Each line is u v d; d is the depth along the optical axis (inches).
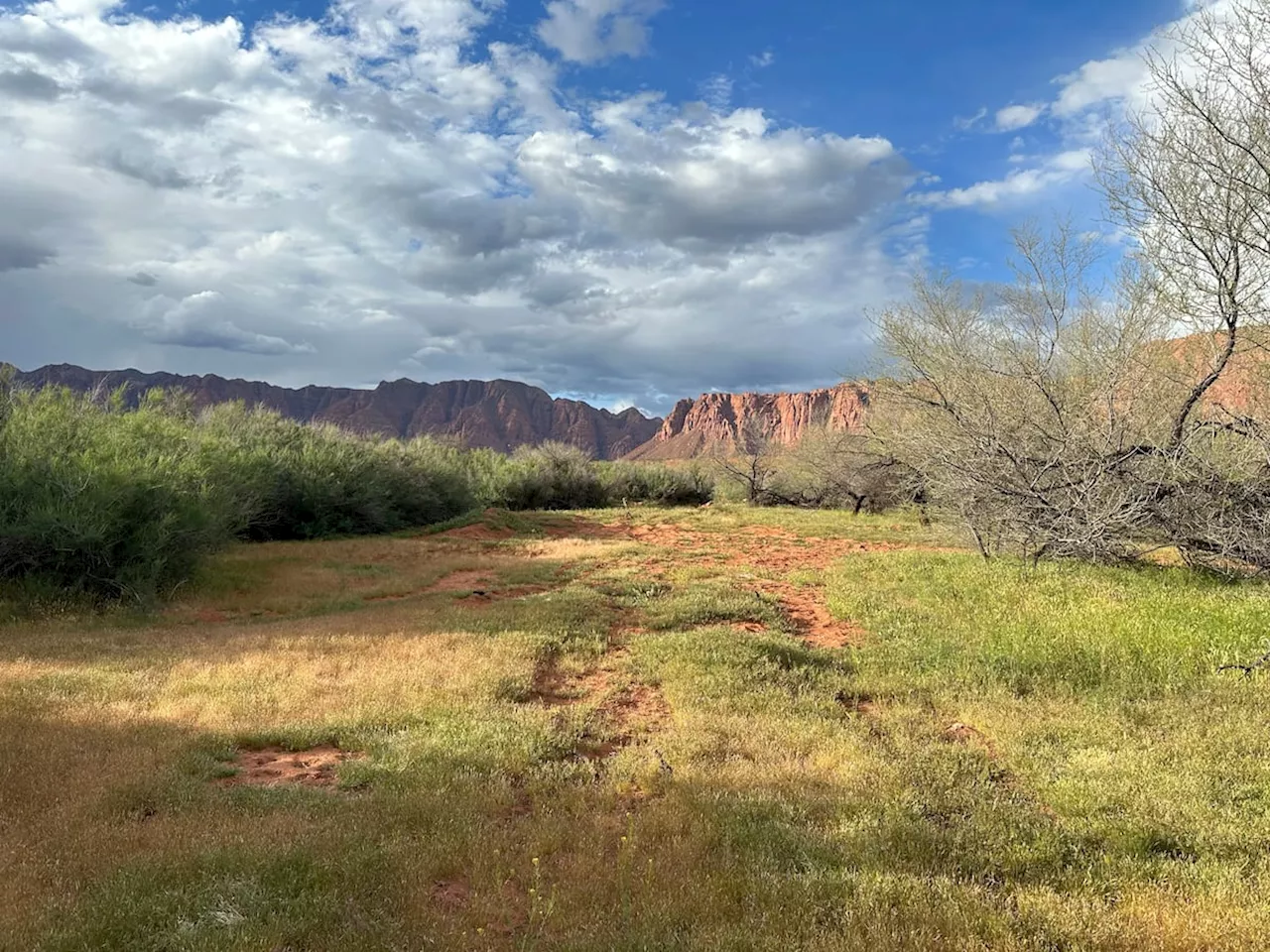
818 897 135.6
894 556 575.2
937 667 294.0
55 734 219.1
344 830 162.1
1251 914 127.4
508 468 1306.6
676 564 590.6
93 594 465.4
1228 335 362.9
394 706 252.7
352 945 120.3
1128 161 365.7
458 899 141.4
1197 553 431.8
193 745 216.7
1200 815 164.4
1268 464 350.9
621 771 201.9
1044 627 331.0
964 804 178.7
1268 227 328.2
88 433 553.9
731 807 174.1
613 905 134.0
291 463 840.3
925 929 122.9
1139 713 233.8
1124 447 396.8
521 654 317.4
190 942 119.0
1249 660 272.5
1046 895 136.8
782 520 941.2
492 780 193.5
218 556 611.2
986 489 446.3
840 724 235.3
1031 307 488.4
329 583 542.9
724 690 267.3
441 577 573.0
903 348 607.2
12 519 450.6
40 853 149.8
